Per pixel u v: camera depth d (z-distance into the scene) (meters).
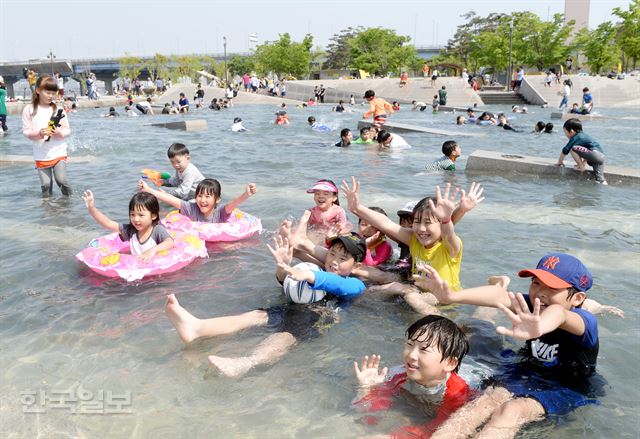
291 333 3.99
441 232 4.58
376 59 70.31
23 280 4.97
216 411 3.05
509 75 55.06
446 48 91.81
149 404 3.11
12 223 6.82
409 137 17.30
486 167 10.94
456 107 34.81
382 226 5.06
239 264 5.49
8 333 3.94
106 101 36.09
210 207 6.72
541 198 8.55
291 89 44.62
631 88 39.12
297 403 3.13
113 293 4.72
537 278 3.60
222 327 3.94
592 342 3.43
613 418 3.01
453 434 2.83
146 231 5.61
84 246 5.94
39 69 98.25
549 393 3.17
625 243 6.16
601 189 9.30
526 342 3.78
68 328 4.04
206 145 14.78
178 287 4.88
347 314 4.36
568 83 32.56
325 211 6.66
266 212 7.50
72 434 2.84
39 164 8.26
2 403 3.10
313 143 15.25
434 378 3.19
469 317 4.31
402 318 4.30
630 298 4.63
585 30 64.62
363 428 2.91
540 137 17.73
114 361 3.58
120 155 12.95
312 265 4.70
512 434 2.85
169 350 3.74
